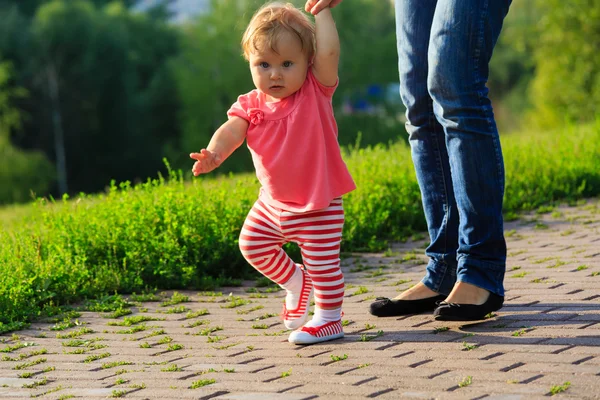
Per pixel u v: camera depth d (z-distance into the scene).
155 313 5.33
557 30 28.77
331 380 3.43
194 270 6.21
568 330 3.84
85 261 6.42
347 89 55.12
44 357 4.35
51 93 54.12
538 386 3.11
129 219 6.82
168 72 56.00
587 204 7.95
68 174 55.69
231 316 5.04
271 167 4.03
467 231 4.13
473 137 4.06
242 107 4.13
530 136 11.59
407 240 7.19
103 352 4.38
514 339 3.77
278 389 3.37
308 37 4.04
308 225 4.04
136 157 55.84
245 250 4.20
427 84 4.36
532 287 4.84
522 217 7.53
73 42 54.47
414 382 3.29
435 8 4.30
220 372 3.73
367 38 56.19
